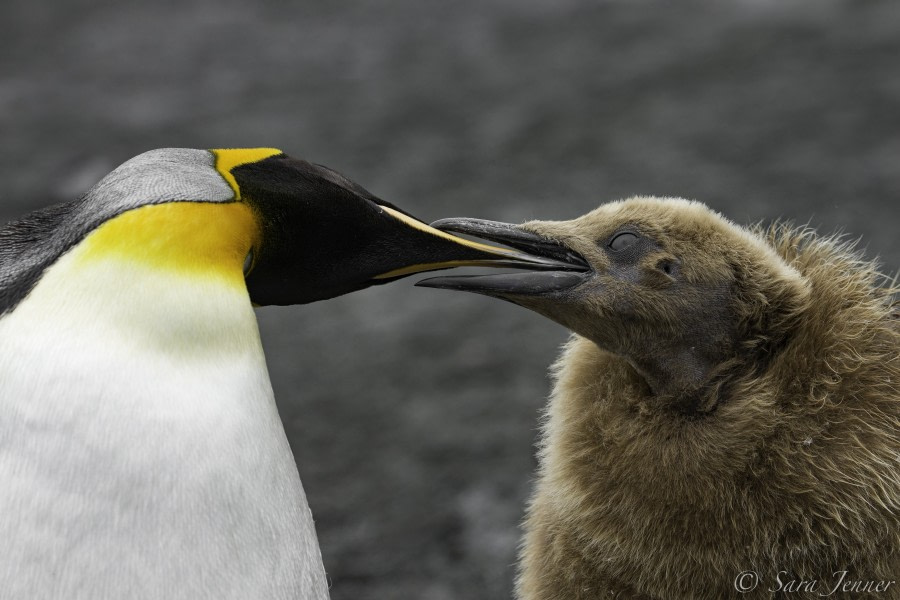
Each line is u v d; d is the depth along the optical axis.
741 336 7.35
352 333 18.44
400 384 16.58
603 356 7.74
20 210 22.36
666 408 7.29
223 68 30.88
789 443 6.86
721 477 6.95
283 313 19.48
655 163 23.58
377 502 13.72
